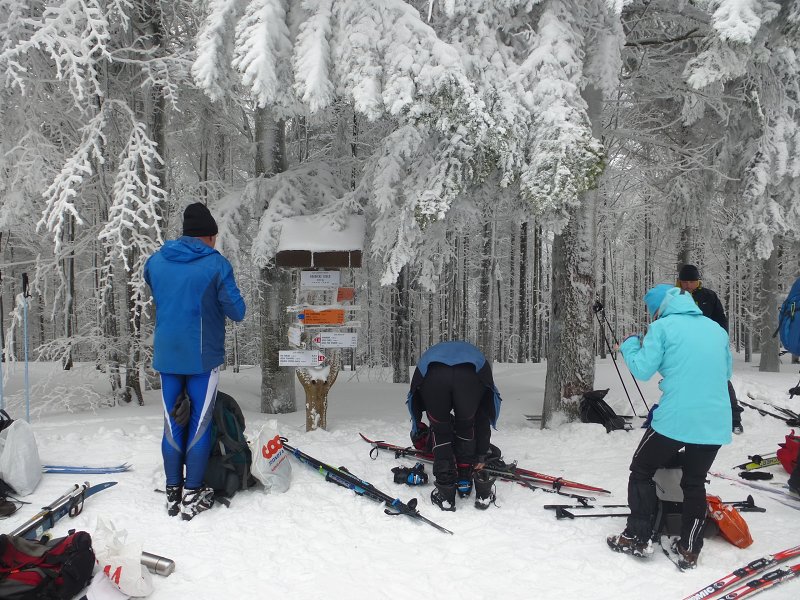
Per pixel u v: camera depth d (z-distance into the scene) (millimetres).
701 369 3141
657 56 8953
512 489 4328
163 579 2951
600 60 5699
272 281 7684
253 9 4789
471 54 5223
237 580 2957
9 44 5539
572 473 4746
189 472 3656
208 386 3756
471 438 4105
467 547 3387
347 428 6137
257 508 3807
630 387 8914
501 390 10188
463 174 5355
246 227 7277
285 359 5828
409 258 5457
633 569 3150
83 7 5586
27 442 3947
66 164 5992
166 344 3654
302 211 6812
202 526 3525
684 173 9898
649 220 18438
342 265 5809
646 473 3295
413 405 4379
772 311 14188
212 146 10008
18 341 16906
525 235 20609
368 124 9523
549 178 5008
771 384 9344
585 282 6723
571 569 3141
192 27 8109
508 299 23859
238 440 4070
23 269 14094
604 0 5605
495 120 5051
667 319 3283
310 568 3096
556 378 6781
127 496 3902
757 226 8617
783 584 2941
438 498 3947
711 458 3162
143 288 7215
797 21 6023
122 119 7941
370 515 3785
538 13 5582
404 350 13445
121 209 6160
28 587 2615
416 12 4945
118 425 5879
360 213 6418
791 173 7914
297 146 11117
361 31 4770
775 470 4824
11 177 6625
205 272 3732
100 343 8203
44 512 3408
